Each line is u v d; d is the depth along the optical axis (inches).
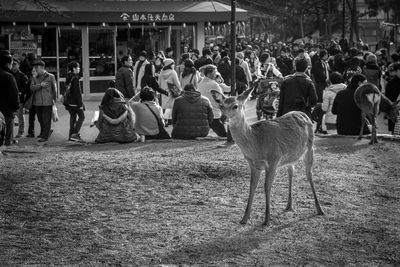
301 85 498.3
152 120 608.7
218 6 1111.0
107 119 598.5
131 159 509.4
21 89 701.3
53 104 649.0
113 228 339.6
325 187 426.0
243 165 483.8
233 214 364.8
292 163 359.3
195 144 582.2
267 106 640.4
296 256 299.4
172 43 1145.4
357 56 861.8
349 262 293.6
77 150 567.5
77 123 649.0
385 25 1908.2
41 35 1039.0
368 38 2812.5
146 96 614.2
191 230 335.6
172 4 1099.3
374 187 430.6
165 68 741.3
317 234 332.5
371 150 549.6
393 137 597.3
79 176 450.6
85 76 1070.4
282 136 346.6
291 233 333.1
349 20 2460.6
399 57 789.2
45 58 1045.8
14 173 462.0
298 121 359.9
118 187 422.0
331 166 486.9
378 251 308.7
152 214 364.8
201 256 297.4
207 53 898.1
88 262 290.2
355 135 615.8
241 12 1129.4
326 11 2374.5
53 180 440.8
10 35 1021.8
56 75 1051.9
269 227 342.3
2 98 589.9
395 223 355.3
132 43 1111.6
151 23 1104.2
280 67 1108.5
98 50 1082.7
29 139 658.8
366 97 573.9
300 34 2388.0
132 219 356.2
